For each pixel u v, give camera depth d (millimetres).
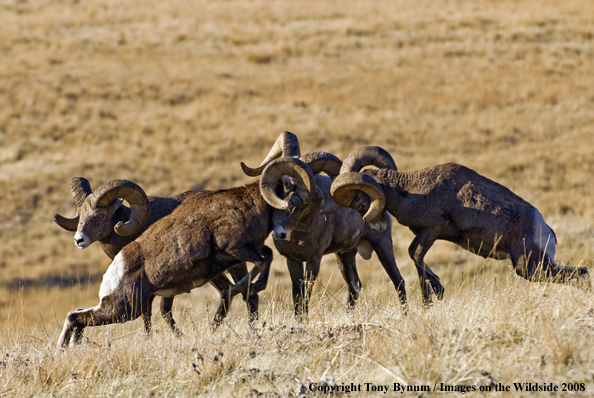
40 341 32781
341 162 34219
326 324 27594
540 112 150875
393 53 197375
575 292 27938
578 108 151250
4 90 166000
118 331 33750
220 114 157875
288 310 32781
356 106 160750
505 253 31500
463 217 31266
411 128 146125
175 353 27469
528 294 26422
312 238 33000
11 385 26062
